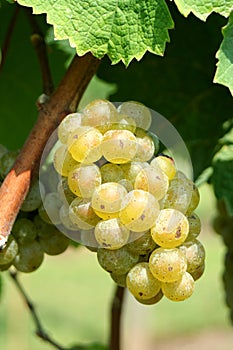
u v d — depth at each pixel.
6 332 1.85
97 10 0.48
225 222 0.67
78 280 2.73
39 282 2.66
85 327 2.41
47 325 2.37
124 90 0.64
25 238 0.51
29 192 0.50
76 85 0.50
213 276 2.72
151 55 0.64
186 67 0.64
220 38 0.62
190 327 2.67
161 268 0.46
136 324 1.68
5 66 0.69
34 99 0.71
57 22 0.48
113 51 0.49
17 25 0.67
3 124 0.73
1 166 0.52
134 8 0.49
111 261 0.47
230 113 0.64
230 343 2.65
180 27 0.62
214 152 0.64
